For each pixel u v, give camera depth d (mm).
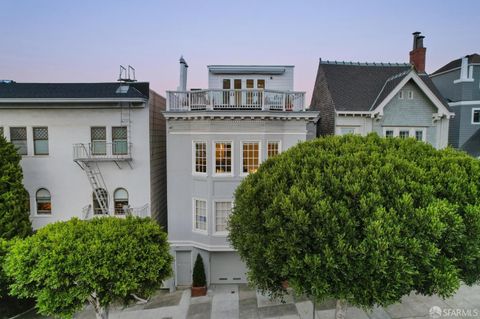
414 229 5848
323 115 17844
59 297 7457
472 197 6484
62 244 7652
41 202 13602
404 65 18766
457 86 20828
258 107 13102
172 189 13688
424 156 7660
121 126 13391
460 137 20266
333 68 18203
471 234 6152
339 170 6867
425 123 15836
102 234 8133
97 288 7527
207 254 13680
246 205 7559
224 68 15727
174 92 13102
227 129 12969
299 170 7523
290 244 6117
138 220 9312
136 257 7996
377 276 5703
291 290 12469
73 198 13523
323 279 5930
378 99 15961
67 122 13289
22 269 7562
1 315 10773
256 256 6938
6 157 11742
